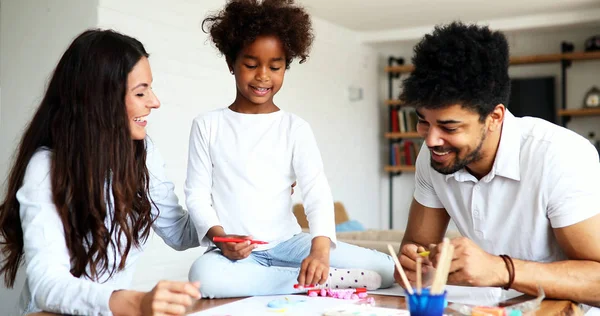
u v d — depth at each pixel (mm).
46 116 1383
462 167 1386
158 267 4008
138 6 3824
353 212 6527
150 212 1508
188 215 1729
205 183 1678
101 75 1356
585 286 1321
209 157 1697
